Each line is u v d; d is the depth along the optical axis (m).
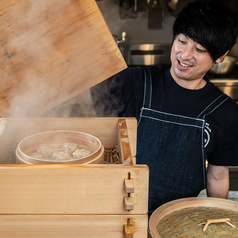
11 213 0.76
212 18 1.18
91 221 0.78
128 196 0.76
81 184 0.75
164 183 1.54
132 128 1.11
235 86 3.37
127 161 0.79
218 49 1.25
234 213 1.16
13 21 0.77
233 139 1.50
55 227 0.78
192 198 1.24
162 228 1.04
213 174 1.56
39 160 0.84
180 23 1.26
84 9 0.77
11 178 0.73
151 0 3.91
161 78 1.60
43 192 0.75
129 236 0.75
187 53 1.27
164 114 1.53
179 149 1.51
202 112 1.51
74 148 1.04
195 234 1.01
